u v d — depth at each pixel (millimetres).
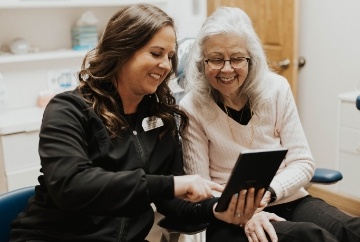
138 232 1423
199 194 1211
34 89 3102
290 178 1653
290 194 1671
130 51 1352
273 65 3395
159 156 1507
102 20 3314
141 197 1164
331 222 1600
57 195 1165
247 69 1637
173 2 3562
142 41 1341
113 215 1176
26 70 3045
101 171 1188
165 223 1585
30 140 2629
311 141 3539
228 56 1579
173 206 1576
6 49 2957
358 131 2730
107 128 1376
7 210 1481
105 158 1362
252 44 1611
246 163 1202
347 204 3207
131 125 1473
